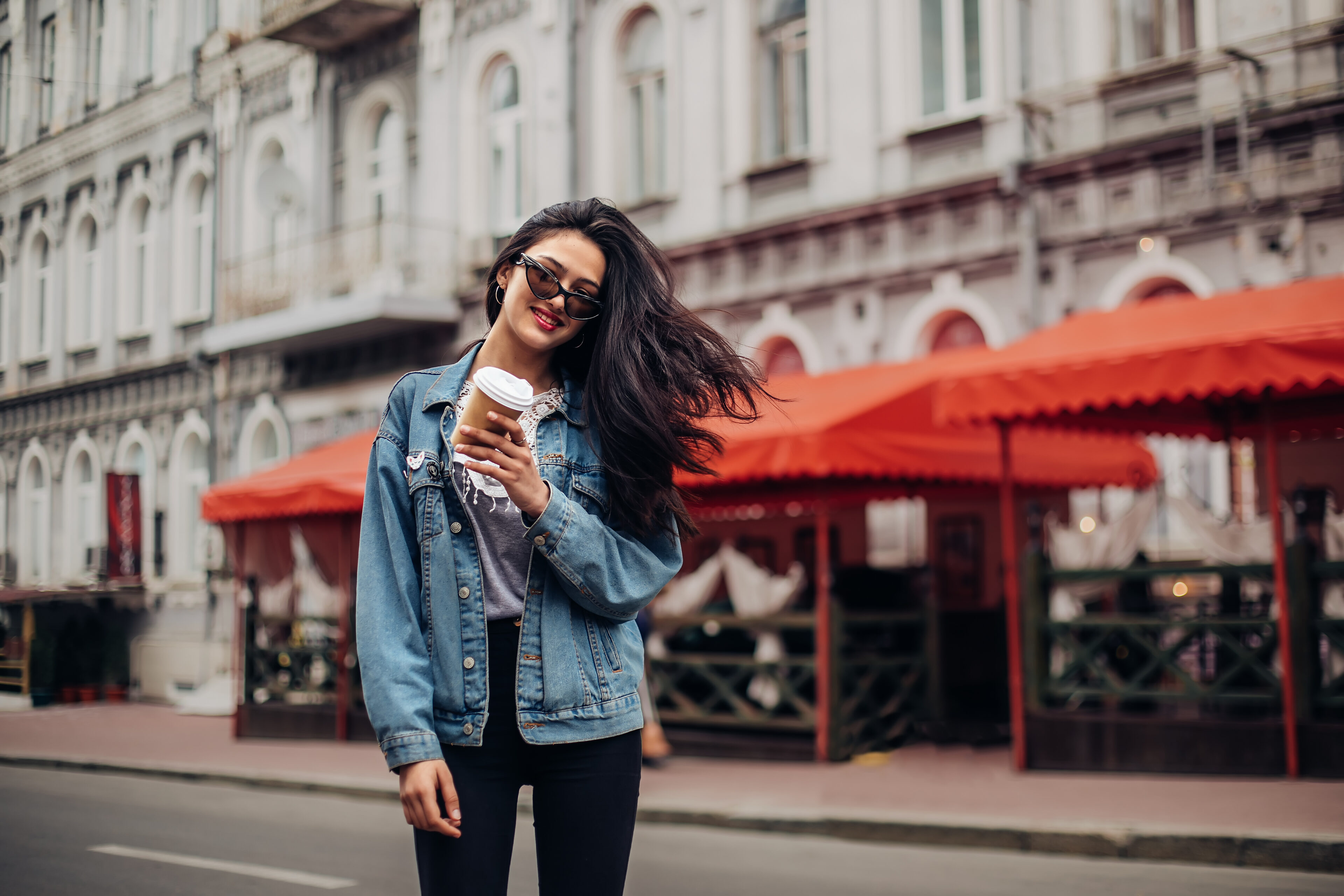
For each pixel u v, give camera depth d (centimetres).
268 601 1449
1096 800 758
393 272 1864
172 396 2247
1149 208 1166
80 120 2052
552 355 246
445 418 233
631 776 232
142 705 1970
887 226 1370
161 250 2197
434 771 214
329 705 1363
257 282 2066
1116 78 1185
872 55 1401
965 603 1319
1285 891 559
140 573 2148
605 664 232
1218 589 1090
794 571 1060
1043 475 1132
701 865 659
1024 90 1278
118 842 734
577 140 1722
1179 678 861
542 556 229
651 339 234
